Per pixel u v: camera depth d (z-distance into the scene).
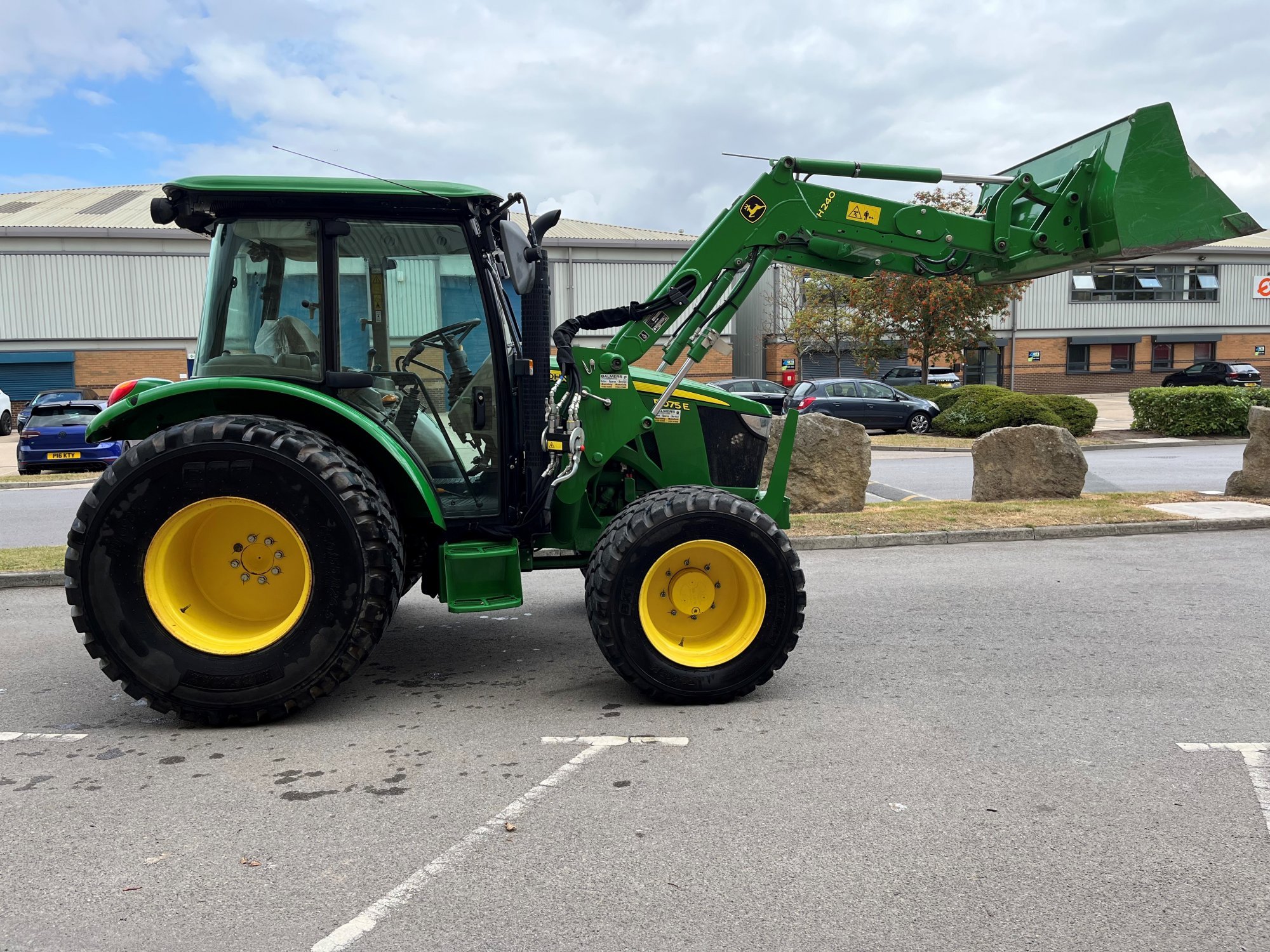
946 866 2.83
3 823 3.19
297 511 4.02
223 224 4.27
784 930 2.49
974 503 10.76
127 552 4.02
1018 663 5.03
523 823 3.14
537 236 4.64
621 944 2.43
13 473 19.08
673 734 3.98
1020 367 43.16
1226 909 2.58
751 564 4.34
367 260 4.39
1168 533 9.33
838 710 4.29
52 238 32.56
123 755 3.82
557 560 5.09
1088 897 2.65
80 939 2.48
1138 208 5.22
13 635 5.96
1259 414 10.91
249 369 4.30
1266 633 5.59
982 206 5.90
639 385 5.02
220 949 2.43
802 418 10.62
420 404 4.53
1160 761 3.64
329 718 4.25
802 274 35.03
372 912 2.59
